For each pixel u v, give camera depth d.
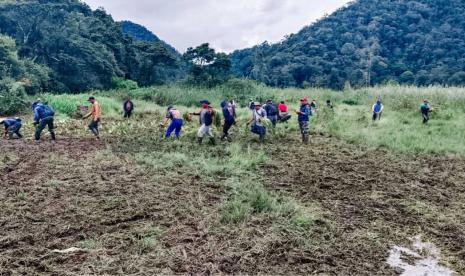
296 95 32.28
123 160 9.61
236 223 5.83
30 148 11.05
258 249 5.02
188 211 6.25
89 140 12.66
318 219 6.13
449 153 12.16
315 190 7.80
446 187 8.45
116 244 5.05
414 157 11.55
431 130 15.90
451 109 21.58
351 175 9.11
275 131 14.88
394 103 24.12
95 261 4.59
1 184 7.41
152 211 6.23
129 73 57.62
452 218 6.52
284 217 6.16
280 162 10.16
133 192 7.10
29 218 5.79
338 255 5.04
